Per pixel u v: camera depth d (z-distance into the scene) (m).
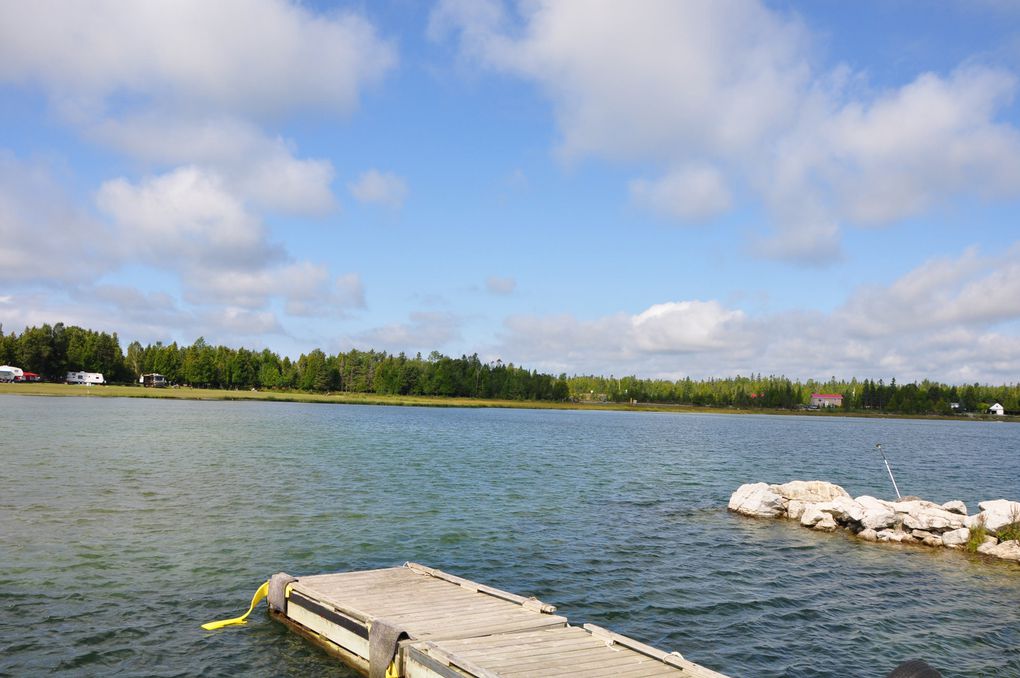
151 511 28.22
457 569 21.50
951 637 17.08
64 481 34.94
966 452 87.31
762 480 49.94
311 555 22.36
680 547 26.11
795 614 18.48
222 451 52.34
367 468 45.84
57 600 17.09
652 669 11.55
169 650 14.39
